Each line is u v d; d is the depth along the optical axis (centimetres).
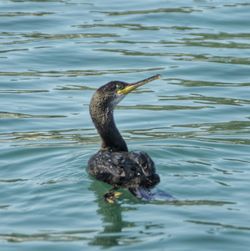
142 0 2533
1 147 1739
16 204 1465
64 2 2519
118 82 1662
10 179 1573
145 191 1457
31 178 1572
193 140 1758
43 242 1341
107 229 1370
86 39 2280
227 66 2138
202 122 1883
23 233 1372
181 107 1956
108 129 1647
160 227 1366
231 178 1534
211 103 1973
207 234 1344
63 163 1639
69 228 1382
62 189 1509
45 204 1459
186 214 1403
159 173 1554
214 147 1709
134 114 1925
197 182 1512
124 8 2470
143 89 2048
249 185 1503
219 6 2464
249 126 1853
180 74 2108
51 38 2286
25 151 1714
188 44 2252
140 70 2123
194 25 2356
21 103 1973
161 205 1432
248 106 1956
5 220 1412
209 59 2170
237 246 1315
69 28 2345
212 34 2308
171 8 2458
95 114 1648
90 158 1595
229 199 1454
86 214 1420
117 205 1435
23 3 2502
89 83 2059
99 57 2189
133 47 2236
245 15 2402
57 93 2019
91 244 1327
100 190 1502
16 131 1845
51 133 1831
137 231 1359
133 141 1761
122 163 1509
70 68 2141
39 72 2120
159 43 2258
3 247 1333
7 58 2178
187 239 1330
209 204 1437
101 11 2453
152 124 1875
